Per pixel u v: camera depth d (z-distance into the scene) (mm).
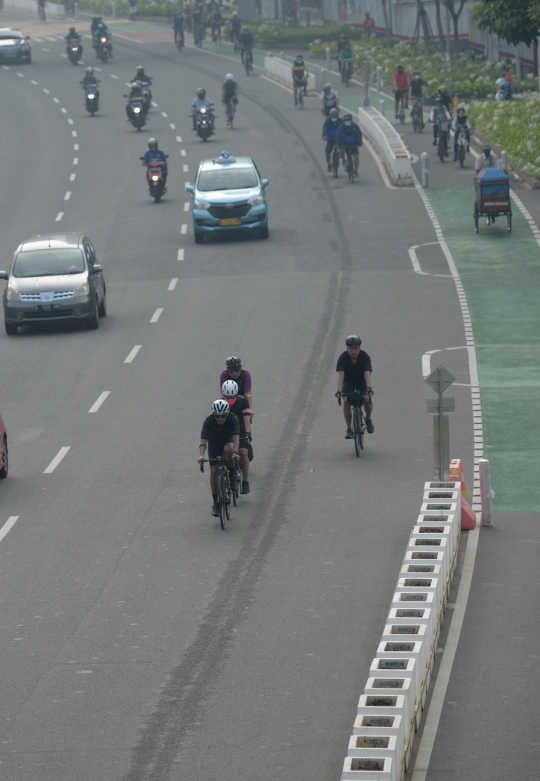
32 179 98375
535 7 91875
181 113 121250
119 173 98250
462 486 32531
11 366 52531
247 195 75000
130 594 28016
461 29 146000
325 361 50250
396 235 74250
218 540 31594
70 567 30031
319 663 23844
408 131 105938
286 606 26922
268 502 34562
